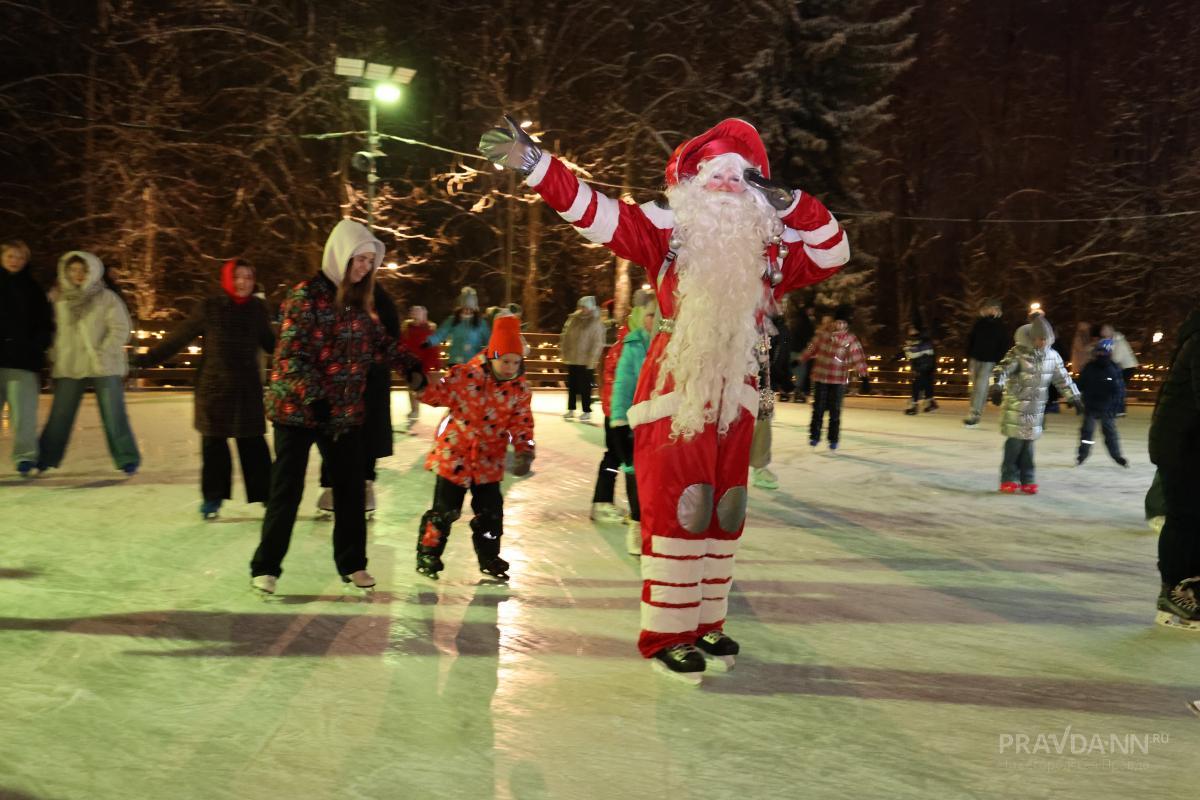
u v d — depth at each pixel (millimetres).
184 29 23641
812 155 28859
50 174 25297
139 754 3221
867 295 28422
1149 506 7371
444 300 30219
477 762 3242
